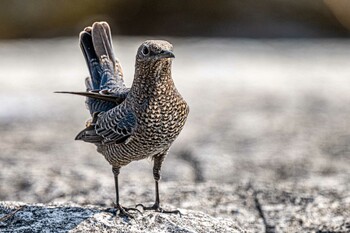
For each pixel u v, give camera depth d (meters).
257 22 40.03
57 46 31.53
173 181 12.13
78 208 8.50
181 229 8.03
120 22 39.31
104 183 11.74
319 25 40.22
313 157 13.91
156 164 8.63
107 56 9.73
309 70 25.69
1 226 8.05
